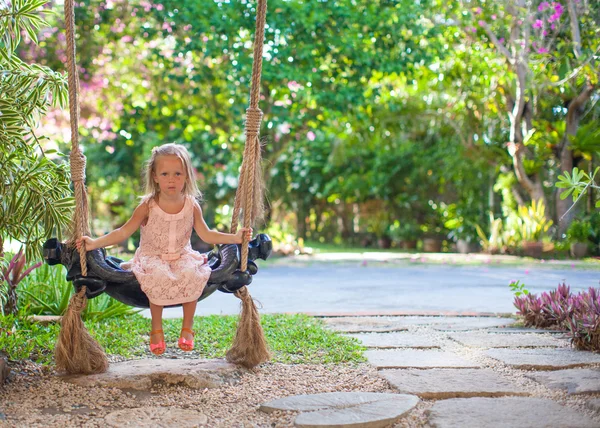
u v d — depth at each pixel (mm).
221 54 10867
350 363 3924
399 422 2844
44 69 4430
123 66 13422
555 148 15047
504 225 17578
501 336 4824
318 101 11852
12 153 3963
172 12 10820
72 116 3434
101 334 4621
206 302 7379
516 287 5703
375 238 21531
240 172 3750
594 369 3729
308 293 8250
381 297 7805
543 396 3242
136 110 12953
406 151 20031
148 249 3609
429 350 4352
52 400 3186
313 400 3109
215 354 4168
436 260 14234
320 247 20609
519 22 11344
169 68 11734
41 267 5777
